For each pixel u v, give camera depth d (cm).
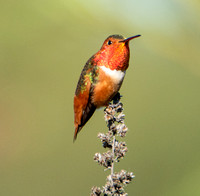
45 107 1340
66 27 1288
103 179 1212
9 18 1269
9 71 1331
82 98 756
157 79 1325
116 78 724
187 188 942
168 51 1209
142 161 1180
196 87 1288
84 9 1288
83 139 1313
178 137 1212
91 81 737
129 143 1242
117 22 1291
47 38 1300
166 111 1296
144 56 1338
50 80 1359
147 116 1301
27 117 1325
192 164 1027
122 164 1182
